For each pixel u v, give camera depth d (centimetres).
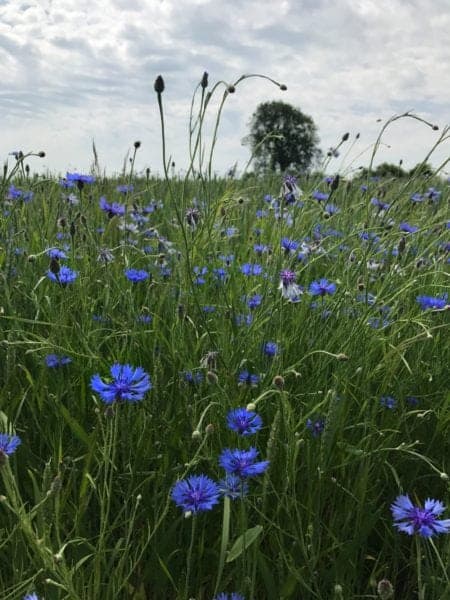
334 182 80
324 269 90
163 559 44
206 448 47
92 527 48
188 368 55
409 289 68
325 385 57
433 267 79
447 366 65
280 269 65
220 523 47
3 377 59
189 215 79
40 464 51
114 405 43
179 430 51
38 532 39
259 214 111
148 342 65
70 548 43
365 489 46
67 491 44
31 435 55
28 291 71
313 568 41
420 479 56
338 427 51
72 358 60
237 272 82
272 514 47
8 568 43
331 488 50
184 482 38
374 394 62
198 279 74
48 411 56
